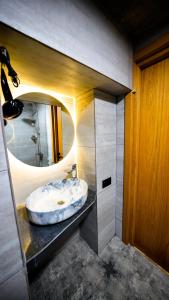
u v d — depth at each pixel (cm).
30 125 106
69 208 82
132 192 132
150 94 110
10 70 56
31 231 74
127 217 139
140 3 72
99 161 121
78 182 120
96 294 106
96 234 133
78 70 75
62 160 130
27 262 57
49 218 74
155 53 97
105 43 80
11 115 85
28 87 101
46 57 62
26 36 48
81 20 65
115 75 91
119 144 135
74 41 63
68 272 123
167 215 112
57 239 71
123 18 83
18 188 101
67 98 129
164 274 118
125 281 114
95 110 110
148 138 116
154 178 117
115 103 131
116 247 146
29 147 107
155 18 83
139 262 130
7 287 52
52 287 112
